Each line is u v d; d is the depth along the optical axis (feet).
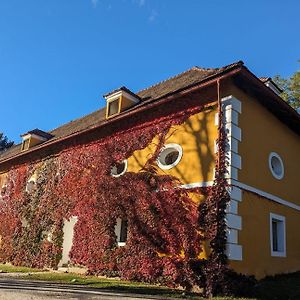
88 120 64.95
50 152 58.13
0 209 65.72
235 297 30.89
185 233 36.35
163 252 37.76
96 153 49.19
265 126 42.68
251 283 33.99
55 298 25.80
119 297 27.58
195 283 33.78
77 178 51.08
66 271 47.60
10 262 58.85
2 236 63.00
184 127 40.22
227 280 32.07
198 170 37.47
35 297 25.88
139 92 59.52
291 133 48.67
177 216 37.63
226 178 35.04
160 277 36.88
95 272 43.73
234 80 38.14
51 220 53.42
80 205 49.03
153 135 42.91
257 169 39.22
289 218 43.47
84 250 46.26
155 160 41.65
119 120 47.03
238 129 37.19
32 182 61.05
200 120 39.06
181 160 39.27
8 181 66.28
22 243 57.62
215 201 34.83
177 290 33.58
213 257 33.32
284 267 40.34
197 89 38.65
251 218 36.52
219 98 37.68
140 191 41.86
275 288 33.37
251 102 40.68
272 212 40.34
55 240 51.44
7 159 66.54
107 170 46.91
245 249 34.73
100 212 45.75
